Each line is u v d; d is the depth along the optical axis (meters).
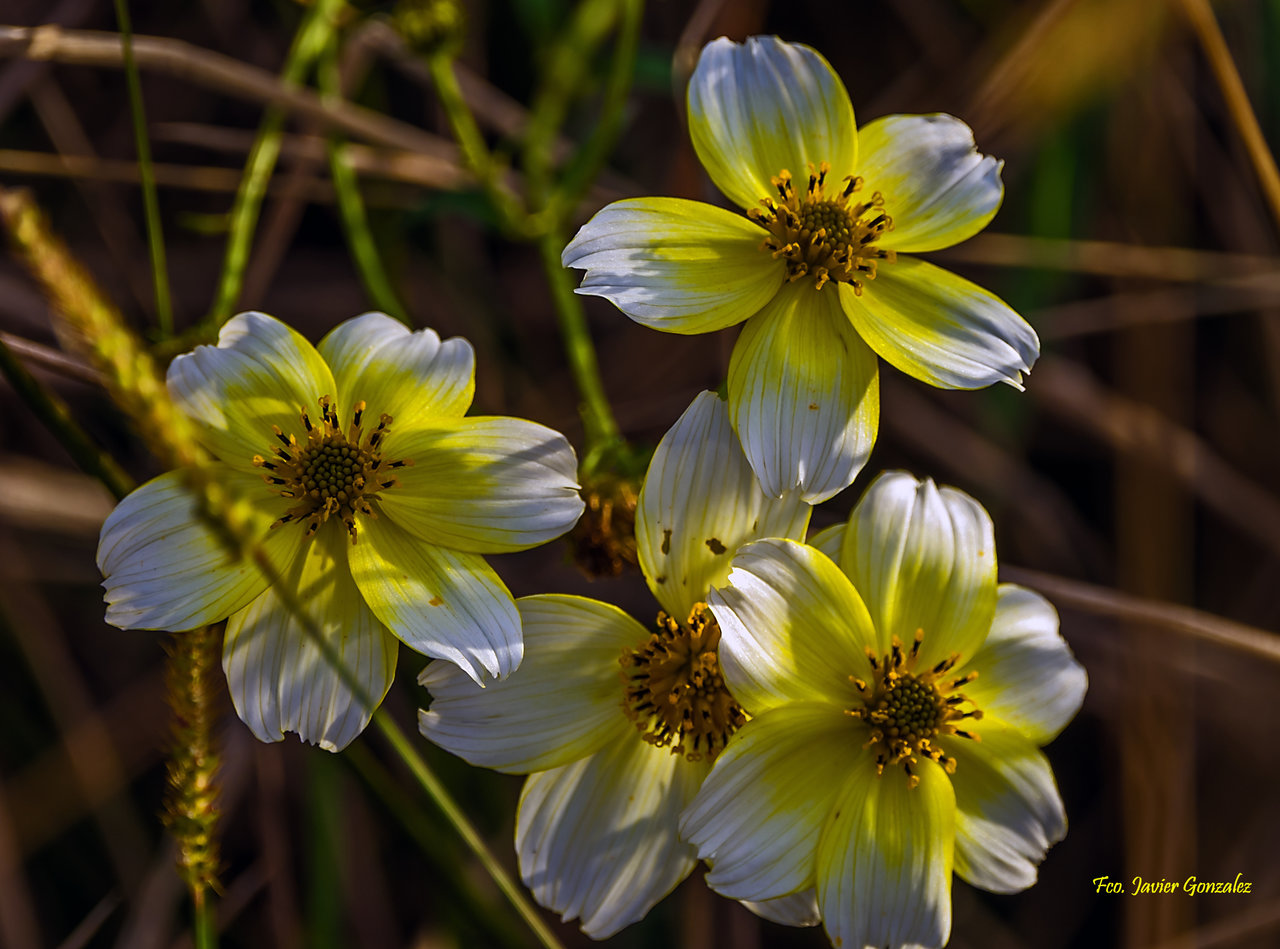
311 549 0.34
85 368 0.36
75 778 0.39
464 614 0.33
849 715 0.34
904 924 0.34
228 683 0.33
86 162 0.39
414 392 0.34
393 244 0.41
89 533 0.40
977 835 0.34
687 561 0.34
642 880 0.34
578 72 0.40
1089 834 0.41
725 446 0.34
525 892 0.39
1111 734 0.41
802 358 0.34
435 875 0.37
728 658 0.33
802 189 0.35
